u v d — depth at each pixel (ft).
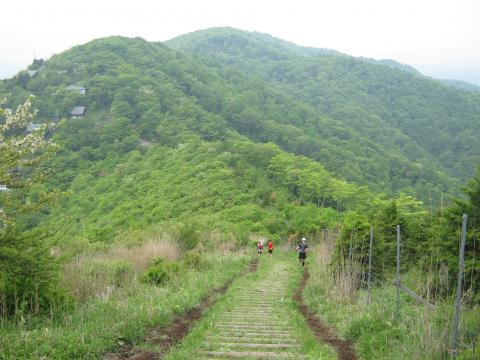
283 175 216.33
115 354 22.95
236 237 107.65
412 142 394.32
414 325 24.66
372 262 43.75
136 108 323.78
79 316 26.66
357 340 26.78
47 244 28.76
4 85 342.64
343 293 38.27
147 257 53.16
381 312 29.14
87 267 38.24
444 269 28.48
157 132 292.20
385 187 249.55
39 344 20.90
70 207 194.90
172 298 36.55
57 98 325.01
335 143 330.75
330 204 203.72
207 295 42.80
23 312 25.05
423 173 281.54
